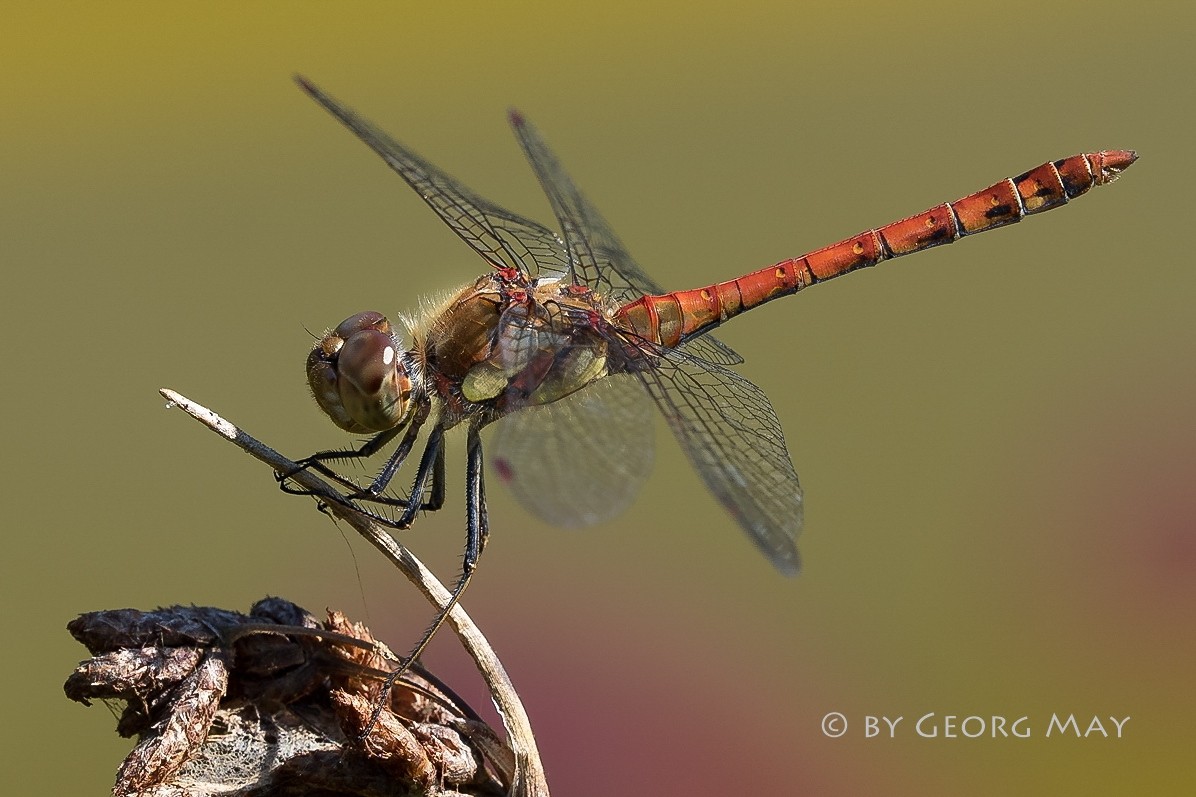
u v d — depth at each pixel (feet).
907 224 1.98
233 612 1.90
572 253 1.97
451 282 1.96
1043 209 1.98
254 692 1.90
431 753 1.90
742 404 1.95
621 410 1.95
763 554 1.93
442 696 1.91
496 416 1.95
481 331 1.95
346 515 1.91
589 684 1.98
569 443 1.94
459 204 1.96
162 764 1.89
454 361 1.95
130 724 1.90
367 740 1.90
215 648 1.90
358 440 1.96
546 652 1.98
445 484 1.95
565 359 1.95
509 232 1.96
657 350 1.96
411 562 1.91
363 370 1.94
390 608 2.00
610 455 1.94
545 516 1.93
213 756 1.90
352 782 1.90
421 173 1.96
